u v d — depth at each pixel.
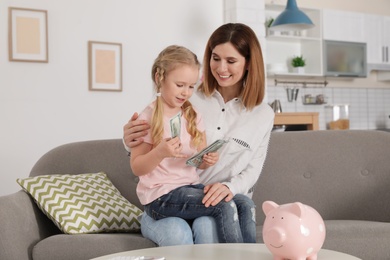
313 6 6.86
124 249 2.01
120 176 2.63
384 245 2.15
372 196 2.61
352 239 2.14
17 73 4.29
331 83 7.10
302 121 5.66
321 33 6.50
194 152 2.00
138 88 4.77
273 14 6.50
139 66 4.77
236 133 2.21
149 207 1.93
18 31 4.27
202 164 2.05
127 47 4.72
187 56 1.92
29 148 4.32
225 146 2.19
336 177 2.64
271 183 2.63
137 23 4.76
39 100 4.36
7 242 1.93
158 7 4.85
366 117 7.39
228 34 2.17
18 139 4.29
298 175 2.65
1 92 4.23
